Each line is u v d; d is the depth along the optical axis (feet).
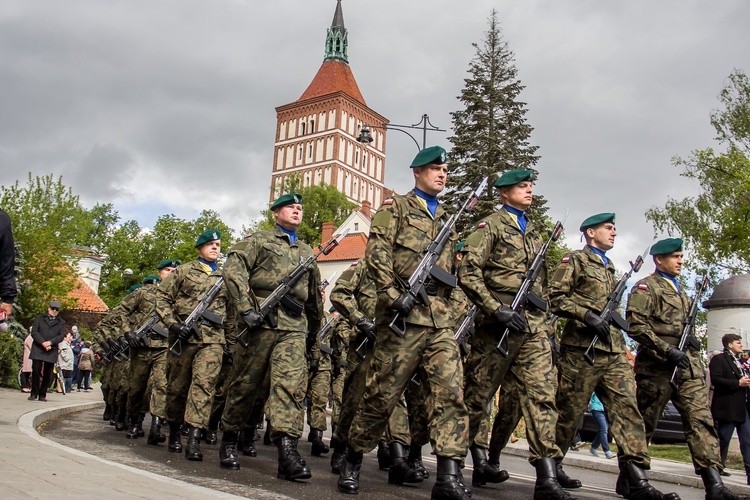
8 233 25.23
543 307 22.08
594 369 23.56
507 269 21.98
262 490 20.21
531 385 21.24
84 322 157.89
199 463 25.76
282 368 23.11
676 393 25.04
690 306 26.05
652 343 24.84
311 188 256.93
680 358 24.31
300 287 24.06
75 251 113.91
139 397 34.88
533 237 22.84
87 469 18.83
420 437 25.30
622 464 23.16
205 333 28.45
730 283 46.88
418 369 19.85
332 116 327.88
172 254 236.63
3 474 16.43
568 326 24.36
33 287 96.43
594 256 24.58
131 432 34.81
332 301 27.96
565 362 24.06
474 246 21.38
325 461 30.66
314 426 33.60
